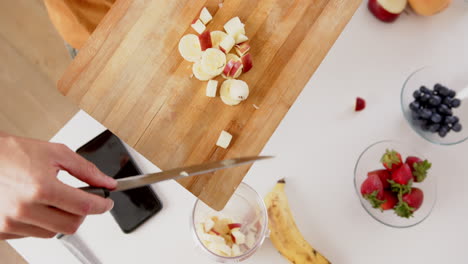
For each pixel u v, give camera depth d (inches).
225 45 43.6
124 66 44.8
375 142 52.9
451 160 52.5
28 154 26.8
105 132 49.6
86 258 49.2
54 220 26.9
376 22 54.1
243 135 44.4
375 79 54.0
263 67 44.9
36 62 88.7
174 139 44.4
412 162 49.1
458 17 54.2
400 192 47.9
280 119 44.5
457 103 48.6
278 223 48.1
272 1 45.4
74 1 55.3
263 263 50.3
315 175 52.3
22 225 27.3
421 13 52.9
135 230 50.3
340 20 45.1
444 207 51.7
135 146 44.3
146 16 45.0
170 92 44.7
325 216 51.7
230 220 47.9
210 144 44.3
